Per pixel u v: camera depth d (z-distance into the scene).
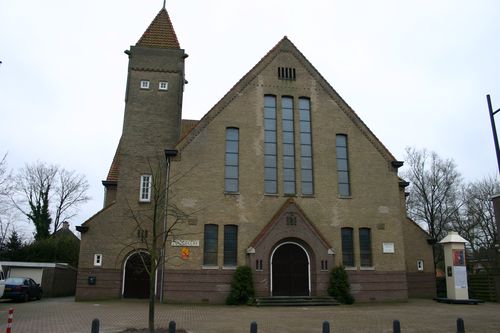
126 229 28.02
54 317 18.19
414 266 30.86
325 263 26.33
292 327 16.09
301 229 26.47
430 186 46.84
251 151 27.89
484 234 49.94
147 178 29.11
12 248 43.47
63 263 38.84
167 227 25.89
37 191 52.84
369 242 28.19
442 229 47.88
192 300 25.06
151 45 31.77
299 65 30.09
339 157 29.27
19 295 25.97
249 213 26.86
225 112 28.20
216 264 25.84
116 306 23.25
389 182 29.23
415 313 20.83
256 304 24.09
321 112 29.53
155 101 30.45
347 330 15.45
